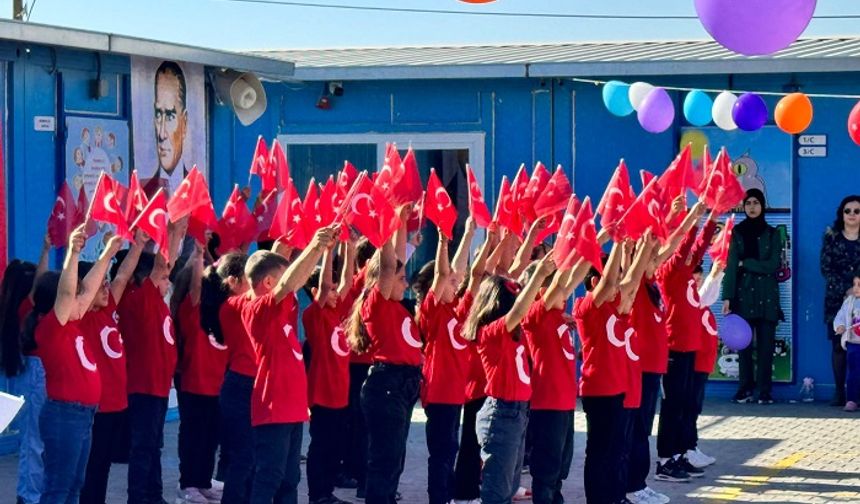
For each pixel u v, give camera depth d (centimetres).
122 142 1312
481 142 1617
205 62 1318
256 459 840
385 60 1666
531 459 913
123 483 1095
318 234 829
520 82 1603
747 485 1102
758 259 1502
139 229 931
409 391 920
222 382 961
